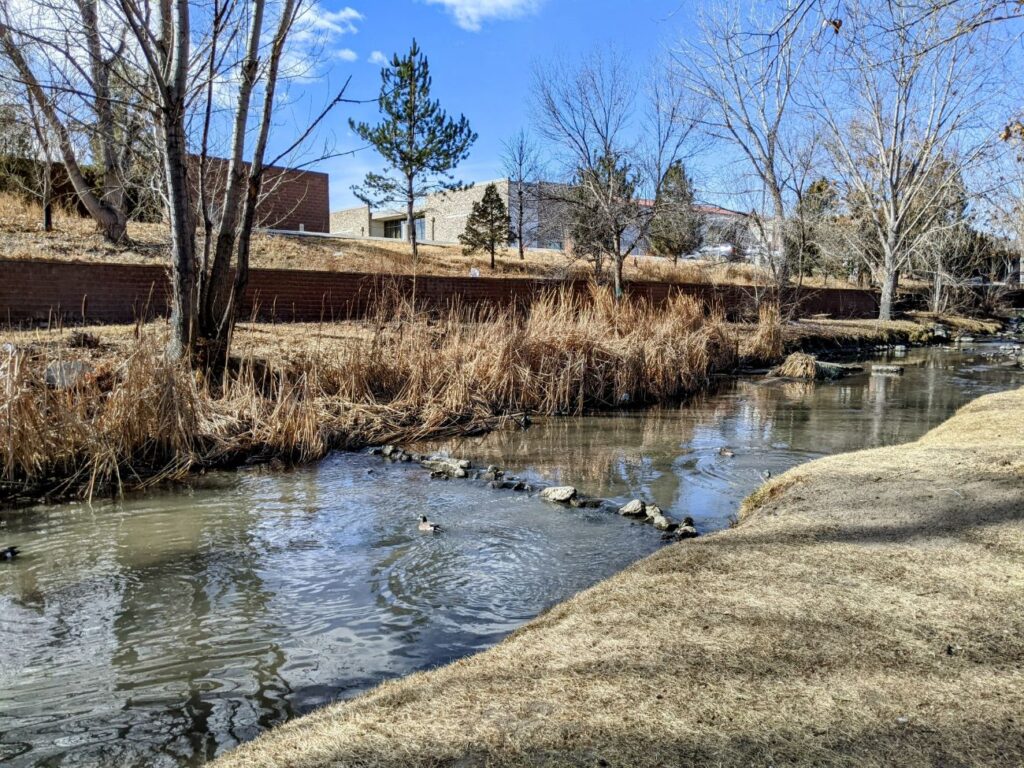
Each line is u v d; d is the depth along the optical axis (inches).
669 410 481.7
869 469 234.1
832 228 1248.8
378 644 156.0
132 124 447.8
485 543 220.1
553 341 498.3
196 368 374.9
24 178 806.5
